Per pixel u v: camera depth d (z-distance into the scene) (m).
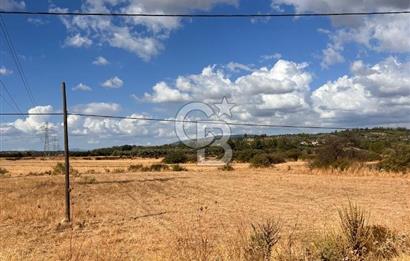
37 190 47.53
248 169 79.81
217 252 11.84
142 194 44.16
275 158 98.19
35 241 21.75
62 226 26.11
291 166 82.12
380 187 45.06
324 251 10.73
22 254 17.64
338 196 38.84
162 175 69.62
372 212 28.17
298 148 106.88
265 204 34.84
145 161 128.62
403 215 26.62
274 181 54.84
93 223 27.09
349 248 10.91
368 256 10.88
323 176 59.72
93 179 58.06
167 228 24.38
